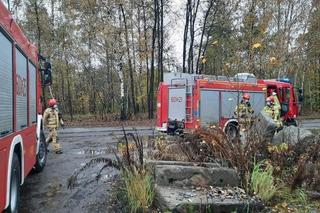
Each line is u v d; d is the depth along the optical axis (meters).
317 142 8.38
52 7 35.69
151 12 35.28
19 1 33.12
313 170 7.64
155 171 7.24
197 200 6.34
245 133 8.41
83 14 34.66
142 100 43.69
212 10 35.41
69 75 42.12
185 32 35.50
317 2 43.22
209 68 34.31
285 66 39.22
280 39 37.19
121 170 7.65
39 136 10.35
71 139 19.08
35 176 10.02
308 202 7.01
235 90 17.98
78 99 46.62
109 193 8.11
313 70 51.12
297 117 22.20
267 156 8.16
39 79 10.79
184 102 17.69
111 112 39.25
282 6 40.75
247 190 7.01
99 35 33.78
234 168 7.49
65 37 36.41
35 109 9.65
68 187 8.13
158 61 36.06
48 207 7.27
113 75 38.19
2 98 5.36
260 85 18.86
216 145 7.95
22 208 7.20
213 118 17.48
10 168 5.88
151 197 6.78
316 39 44.59
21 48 7.18
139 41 35.06
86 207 7.23
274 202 6.96
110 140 18.53
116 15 33.59
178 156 8.41
